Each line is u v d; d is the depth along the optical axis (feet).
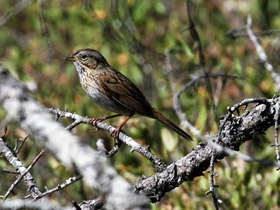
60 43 52.65
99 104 39.14
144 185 24.59
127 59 47.93
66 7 52.85
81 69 39.14
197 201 33.37
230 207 33.37
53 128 16.61
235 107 23.09
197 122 37.14
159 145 38.91
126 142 27.53
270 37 51.26
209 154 24.18
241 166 34.30
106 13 50.39
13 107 17.30
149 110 36.96
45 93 46.06
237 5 53.26
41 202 20.43
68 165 16.16
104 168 15.89
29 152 38.68
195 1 52.60
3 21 54.08
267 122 24.04
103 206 23.84
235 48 49.39
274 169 34.19
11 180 37.55
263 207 33.78
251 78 43.73
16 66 47.75
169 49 46.70
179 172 24.48
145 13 51.03
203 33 50.90
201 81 46.11
